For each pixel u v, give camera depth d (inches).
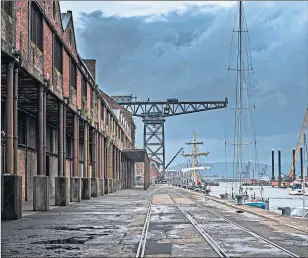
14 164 896.9
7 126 882.8
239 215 1098.7
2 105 1252.5
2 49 827.4
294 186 4975.4
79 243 587.8
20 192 890.7
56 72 1310.3
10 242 597.9
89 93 1899.6
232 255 490.0
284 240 628.7
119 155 3324.3
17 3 929.5
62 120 1386.6
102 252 515.5
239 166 2281.0
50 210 1154.0
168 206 1438.2
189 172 6633.9
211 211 1230.3
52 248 546.0
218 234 692.1
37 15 1133.1
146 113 5767.7
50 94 1263.5
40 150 1126.4
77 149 1628.9
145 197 2084.2
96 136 2132.1
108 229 750.5
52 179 1835.6
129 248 544.7
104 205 1417.3
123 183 3631.9
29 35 1020.5
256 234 695.1
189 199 1963.6
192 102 5585.6
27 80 1095.6
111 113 2645.2
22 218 920.3
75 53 1588.3
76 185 1599.4
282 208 1217.4
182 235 677.3
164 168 6117.1
